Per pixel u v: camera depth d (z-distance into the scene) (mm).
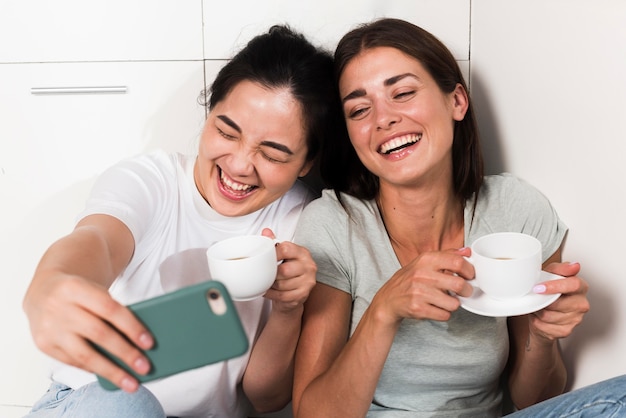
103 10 1682
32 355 1859
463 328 1354
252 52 1322
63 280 818
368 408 1265
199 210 1431
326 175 1500
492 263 1043
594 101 1237
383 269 1381
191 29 1682
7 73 1723
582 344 1380
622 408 1085
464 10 1655
